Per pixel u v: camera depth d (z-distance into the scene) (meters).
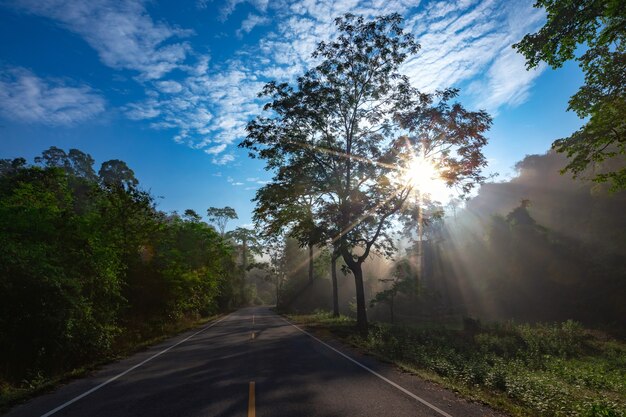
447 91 22.38
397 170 24.64
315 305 58.28
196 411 7.13
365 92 26.11
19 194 16.58
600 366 17.72
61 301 12.56
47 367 11.57
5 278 11.32
